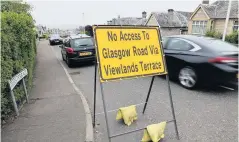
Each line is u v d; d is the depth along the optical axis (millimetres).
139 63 3119
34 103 4539
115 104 4586
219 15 25797
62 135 3176
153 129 2998
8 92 3807
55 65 10102
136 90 5531
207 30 25672
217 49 4934
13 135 3186
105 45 2900
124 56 3021
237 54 4676
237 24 24453
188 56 5320
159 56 3281
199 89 5391
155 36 3279
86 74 7992
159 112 4090
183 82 5555
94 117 3600
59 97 4926
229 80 4641
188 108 4230
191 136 3209
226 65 4598
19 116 3848
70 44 9375
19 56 4531
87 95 5289
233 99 4645
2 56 3301
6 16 4312
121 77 2975
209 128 3428
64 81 6598
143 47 3170
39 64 10516
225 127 3449
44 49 19703
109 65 2906
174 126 3514
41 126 3461
